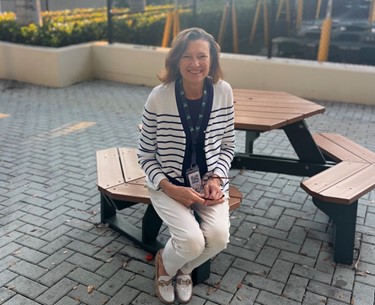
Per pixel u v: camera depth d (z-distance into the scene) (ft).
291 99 13.87
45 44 28.35
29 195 13.33
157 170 8.61
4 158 16.17
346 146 12.70
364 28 29.35
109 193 9.76
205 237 8.30
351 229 9.87
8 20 31.91
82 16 36.01
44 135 18.79
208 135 8.40
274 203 12.97
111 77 29.25
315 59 30.73
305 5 31.65
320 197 9.51
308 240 11.12
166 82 8.34
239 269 9.95
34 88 27.40
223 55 26.32
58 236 11.18
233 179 14.52
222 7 36.76
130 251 10.57
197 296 9.07
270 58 25.44
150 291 9.23
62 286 9.36
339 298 9.05
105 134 19.03
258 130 11.37
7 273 9.74
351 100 23.49
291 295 9.13
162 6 36.76
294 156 16.60
